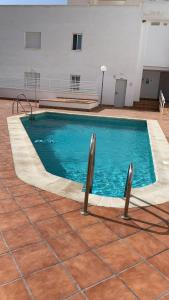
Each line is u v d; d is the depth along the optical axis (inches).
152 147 337.7
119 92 815.7
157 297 103.5
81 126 555.5
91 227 148.2
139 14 746.2
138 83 850.1
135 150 409.7
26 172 222.5
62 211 163.0
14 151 279.4
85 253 126.0
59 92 828.0
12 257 119.8
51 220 152.2
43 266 115.5
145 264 121.6
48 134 478.9
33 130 499.5
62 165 327.9
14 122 449.1
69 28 804.6
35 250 125.5
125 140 466.6
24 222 148.4
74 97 812.6
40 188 193.2
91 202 177.8
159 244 137.2
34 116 557.0
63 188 195.6
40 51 842.2
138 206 176.9
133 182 277.3
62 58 831.1
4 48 866.1
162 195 195.9
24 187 193.5
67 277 110.2
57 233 140.3
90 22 784.9
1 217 152.0
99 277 111.5
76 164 333.7
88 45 802.8
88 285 106.7
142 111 719.1
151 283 110.3
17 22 836.0
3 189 188.4
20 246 127.7
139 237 142.1
